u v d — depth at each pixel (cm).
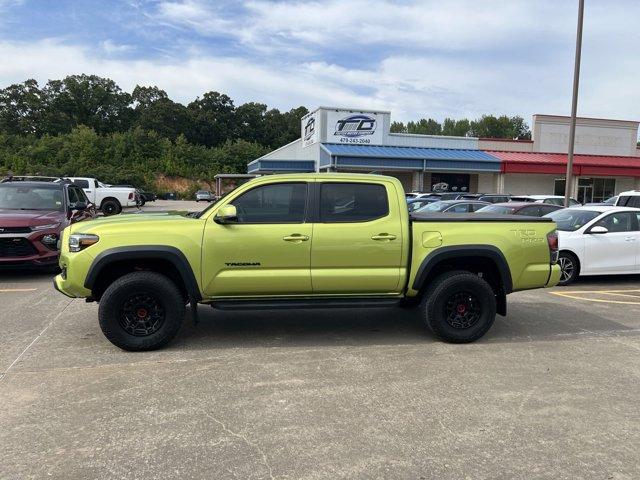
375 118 3391
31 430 370
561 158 3594
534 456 340
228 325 655
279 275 549
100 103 11138
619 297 859
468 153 3450
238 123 11988
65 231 565
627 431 376
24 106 10650
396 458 336
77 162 6956
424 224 575
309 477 313
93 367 498
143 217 579
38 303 771
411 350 561
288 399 426
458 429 376
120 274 568
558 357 541
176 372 486
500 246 582
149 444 351
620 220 980
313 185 562
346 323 669
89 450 343
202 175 7988
